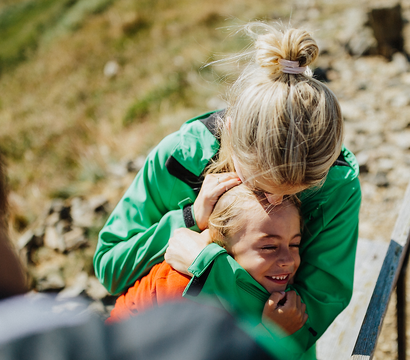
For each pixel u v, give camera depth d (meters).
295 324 1.39
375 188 3.75
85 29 10.60
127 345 0.61
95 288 3.31
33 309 0.64
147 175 1.55
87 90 8.04
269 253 1.36
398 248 1.75
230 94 1.33
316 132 1.11
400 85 5.04
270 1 8.70
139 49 8.66
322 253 1.49
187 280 1.34
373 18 5.66
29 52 11.05
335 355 1.84
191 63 7.09
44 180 5.67
